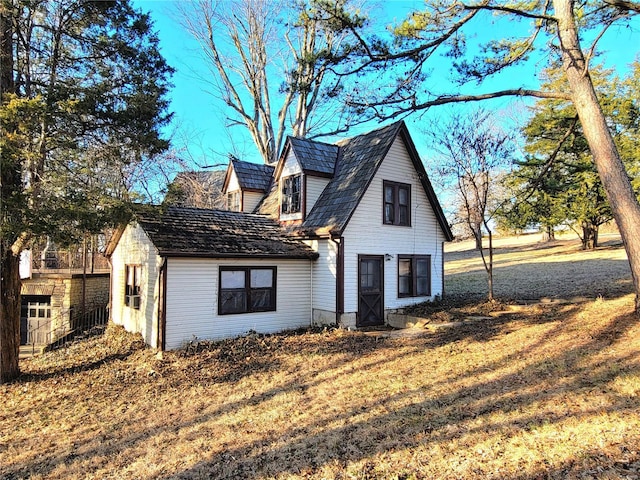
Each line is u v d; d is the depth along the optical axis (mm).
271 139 27359
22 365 11648
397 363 8555
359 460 4648
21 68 9070
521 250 34625
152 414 6871
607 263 20531
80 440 6051
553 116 15188
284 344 10898
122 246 14922
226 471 4703
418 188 15359
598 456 4117
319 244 13500
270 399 7043
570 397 5637
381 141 14180
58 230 8023
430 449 4719
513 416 5305
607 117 15312
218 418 6391
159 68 10195
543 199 14508
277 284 12945
